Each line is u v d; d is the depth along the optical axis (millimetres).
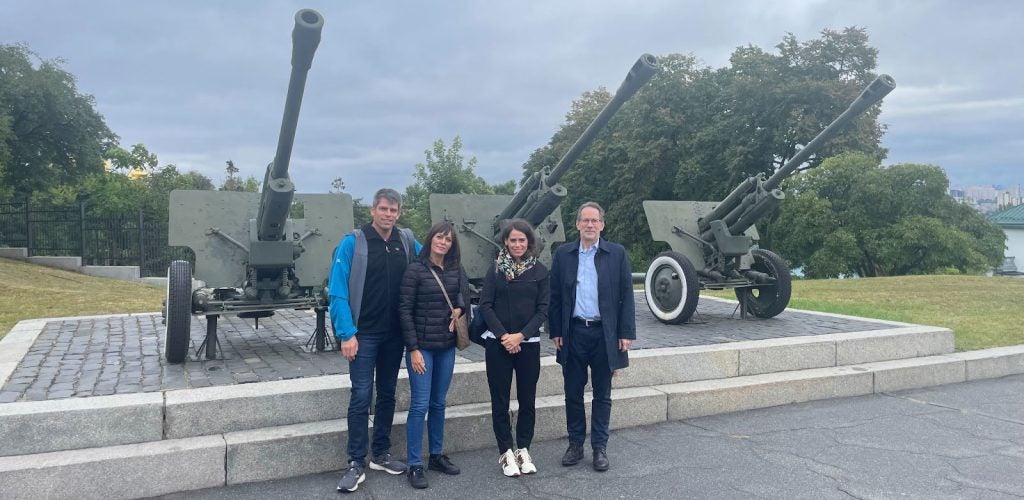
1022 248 47000
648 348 6285
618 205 33781
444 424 4711
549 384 5469
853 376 6402
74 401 4324
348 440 4285
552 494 4078
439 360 4340
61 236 19562
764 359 6395
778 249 27953
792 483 4246
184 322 5699
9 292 12844
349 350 4082
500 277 4395
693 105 32906
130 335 7426
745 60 32312
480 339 4512
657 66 6016
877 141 30828
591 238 4547
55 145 30750
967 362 7066
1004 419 5637
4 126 25531
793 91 28672
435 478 4324
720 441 5059
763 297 9070
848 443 5012
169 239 6594
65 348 6598
